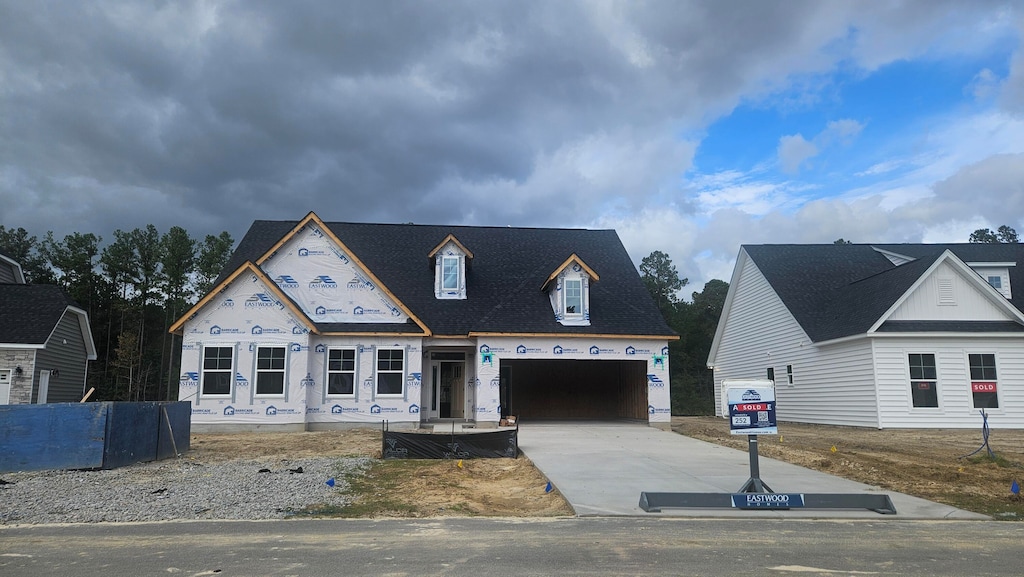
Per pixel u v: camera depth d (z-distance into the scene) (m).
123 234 53.19
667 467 12.75
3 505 9.34
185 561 6.43
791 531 7.93
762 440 18.53
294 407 20.58
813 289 27.69
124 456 13.48
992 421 21.30
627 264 27.39
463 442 14.61
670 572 6.07
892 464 13.53
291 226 27.52
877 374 21.66
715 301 61.41
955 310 22.20
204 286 54.62
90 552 6.80
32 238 55.38
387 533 7.68
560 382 28.42
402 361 21.89
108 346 49.34
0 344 24.33
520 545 7.09
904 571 6.21
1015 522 8.59
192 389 20.36
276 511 8.98
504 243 28.27
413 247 27.39
